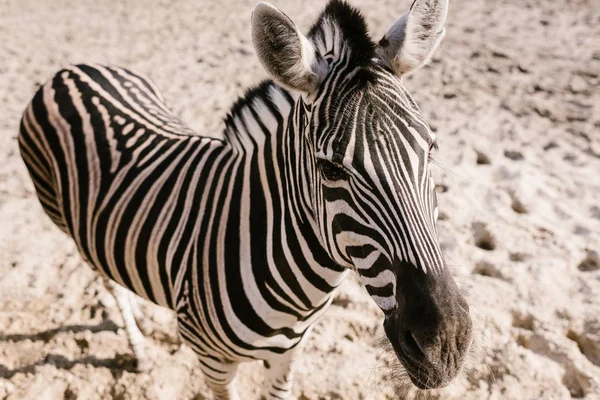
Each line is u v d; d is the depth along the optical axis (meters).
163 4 8.70
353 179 1.67
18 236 4.19
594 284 3.68
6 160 5.08
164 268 2.47
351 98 1.67
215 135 5.24
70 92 2.99
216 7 8.51
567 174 4.66
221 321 2.24
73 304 3.61
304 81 1.76
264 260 2.12
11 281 3.77
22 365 3.26
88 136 2.82
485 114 5.51
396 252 1.68
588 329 3.42
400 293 1.69
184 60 6.84
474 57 6.54
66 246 4.11
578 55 6.50
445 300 1.65
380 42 1.85
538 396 3.09
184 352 3.36
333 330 3.48
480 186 4.53
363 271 1.79
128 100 2.98
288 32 1.71
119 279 2.79
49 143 2.96
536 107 5.59
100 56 7.00
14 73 6.63
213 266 2.24
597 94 5.77
